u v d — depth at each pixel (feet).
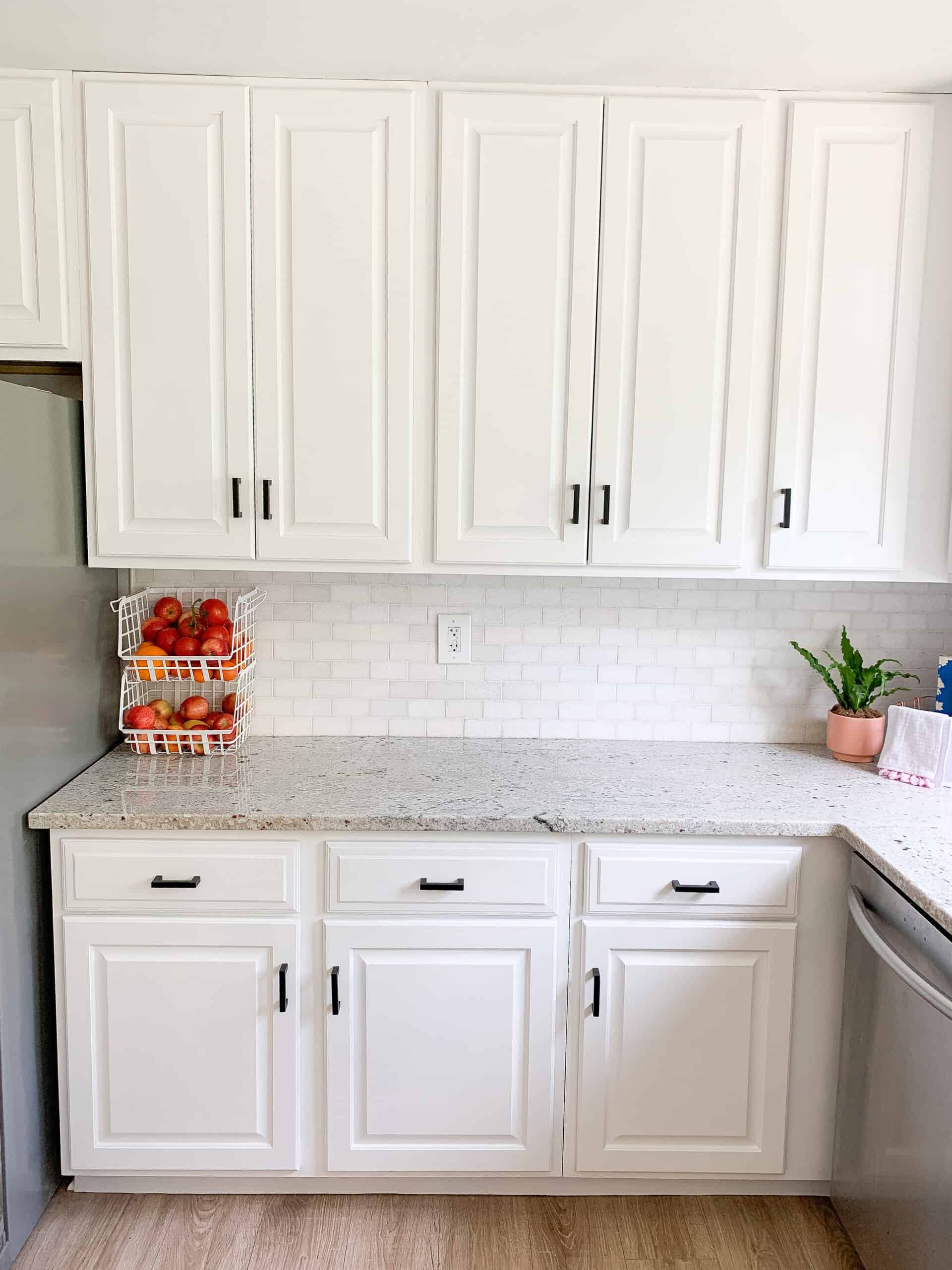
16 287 6.21
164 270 6.21
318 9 5.26
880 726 7.17
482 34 5.51
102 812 5.82
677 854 5.97
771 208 6.29
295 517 6.46
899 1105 5.20
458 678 7.62
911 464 6.55
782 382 6.41
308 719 7.64
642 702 7.64
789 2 5.11
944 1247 4.67
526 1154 6.23
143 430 6.35
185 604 7.53
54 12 5.31
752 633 7.61
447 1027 6.09
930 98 6.23
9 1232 5.65
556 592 7.55
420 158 6.18
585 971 6.07
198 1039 6.06
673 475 6.46
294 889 5.94
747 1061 6.15
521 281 6.26
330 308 6.26
